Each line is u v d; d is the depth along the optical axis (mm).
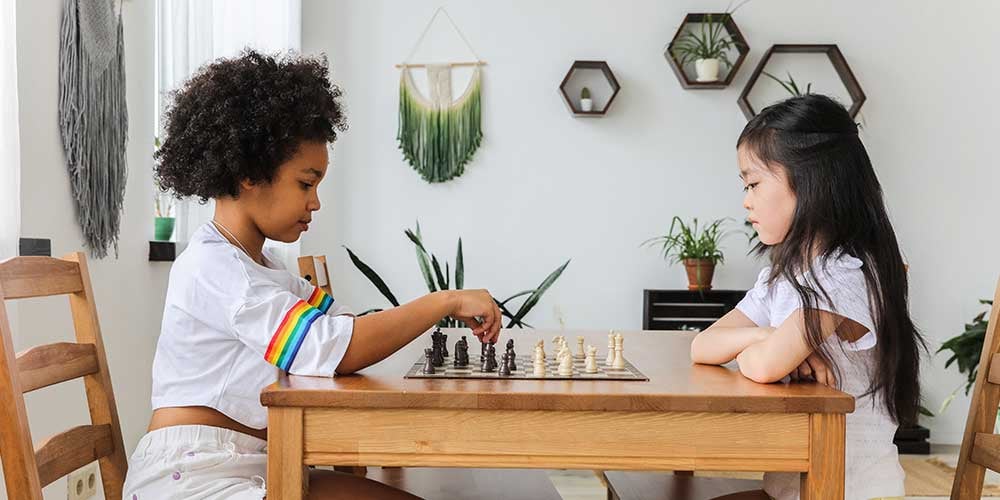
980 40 4449
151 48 3170
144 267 3125
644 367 1484
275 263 1562
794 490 1361
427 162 4371
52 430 2334
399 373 1352
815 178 1384
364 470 1956
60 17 2432
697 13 4363
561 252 4426
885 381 1374
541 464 1177
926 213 4457
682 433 1181
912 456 4090
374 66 4375
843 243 1368
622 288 4441
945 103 4453
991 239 4465
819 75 4430
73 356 1457
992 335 1503
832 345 1348
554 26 4395
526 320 4422
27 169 2240
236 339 1358
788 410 1172
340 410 1174
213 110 1372
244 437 1368
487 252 4410
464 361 1476
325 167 1458
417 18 4379
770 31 4422
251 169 1380
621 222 4438
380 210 4391
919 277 4461
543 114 4410
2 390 1163
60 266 1466
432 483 1850
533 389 1202
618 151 4426
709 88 4375
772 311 1525
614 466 1180
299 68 1437
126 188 2945
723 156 4441
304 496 1200
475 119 4383
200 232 1422
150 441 1338
